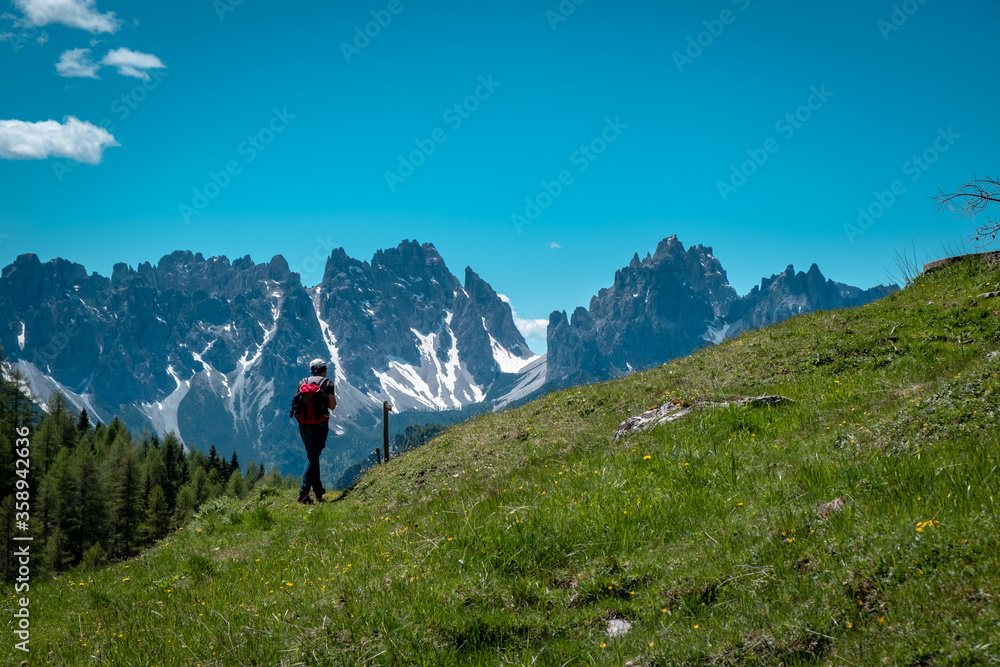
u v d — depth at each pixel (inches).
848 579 209.8
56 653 302.8
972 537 209.3
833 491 289.0
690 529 293.7
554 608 249.1
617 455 440.1
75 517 4084.6
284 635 249.4
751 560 245.0
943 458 290.0
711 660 194.1
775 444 389.4
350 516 520.7
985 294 657.6
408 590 267.1
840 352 631.8
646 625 226.4
